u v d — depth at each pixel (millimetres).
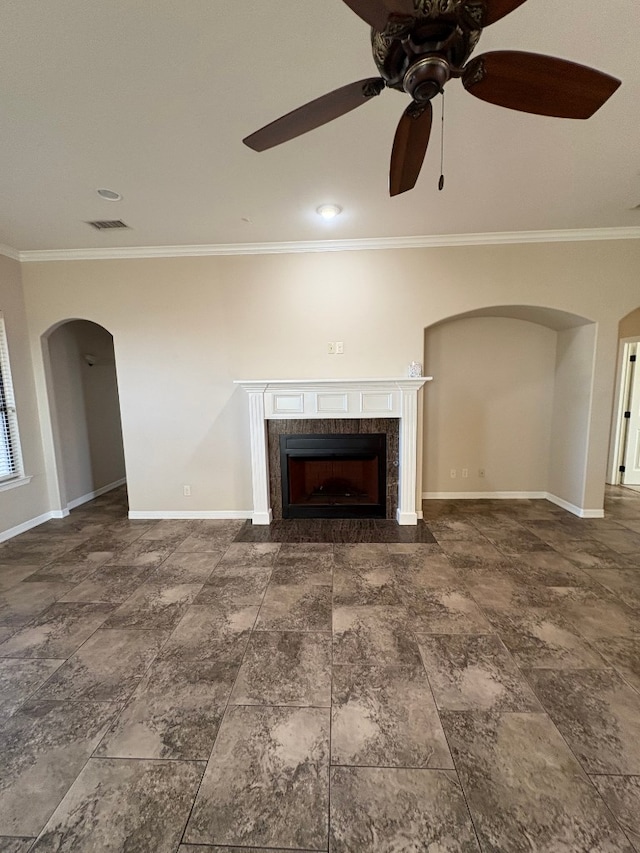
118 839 1192
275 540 3498
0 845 1180
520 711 1631
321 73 1697
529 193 2838
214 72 1673
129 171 2443
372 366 3879
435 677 1825
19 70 1622
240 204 2928
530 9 1438
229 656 1993
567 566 2920
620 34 1549
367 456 3959
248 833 1202
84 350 4891
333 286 3820
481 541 3404
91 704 1706
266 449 3895
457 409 4602
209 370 3986
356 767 1402
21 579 2857
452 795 1302
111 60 1591
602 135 2152
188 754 1462
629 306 3682
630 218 3324
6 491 3697
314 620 2283
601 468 3918
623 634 2119
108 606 2479
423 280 3764
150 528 3877
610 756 1430
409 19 1022
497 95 1305
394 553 3182
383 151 2270
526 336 4484
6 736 1553
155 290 3916
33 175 2465
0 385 3762
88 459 4949
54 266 3926
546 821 1221
